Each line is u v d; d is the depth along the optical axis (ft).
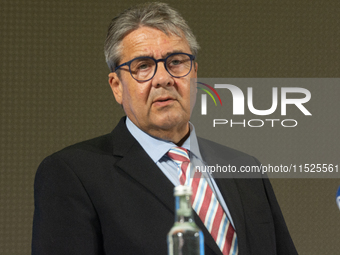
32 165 22.61
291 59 23.63
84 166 11.19
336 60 23.63
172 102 11.31
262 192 12.67
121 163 11.30
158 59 11.22
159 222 10.44
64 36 22.88
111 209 10.61
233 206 11.55
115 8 23.13
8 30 22.53
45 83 22.75
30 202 22.58
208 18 23.44
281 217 12.73
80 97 22.85
